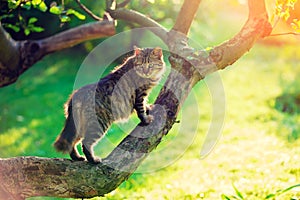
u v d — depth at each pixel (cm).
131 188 856
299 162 895
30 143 1207
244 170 895
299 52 2317
